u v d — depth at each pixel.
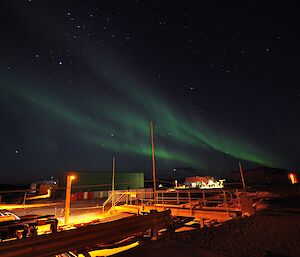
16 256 4.06
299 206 9.95
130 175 47.22
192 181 55.34
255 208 10.32
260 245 5.11
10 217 10.47
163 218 7.32
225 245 5.19
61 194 39.88
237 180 52.22
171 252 4.72
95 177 42.72
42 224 9.66
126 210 18.67
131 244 8.48
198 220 13.09
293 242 5.19
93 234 5.27
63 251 4.70
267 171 46.59
